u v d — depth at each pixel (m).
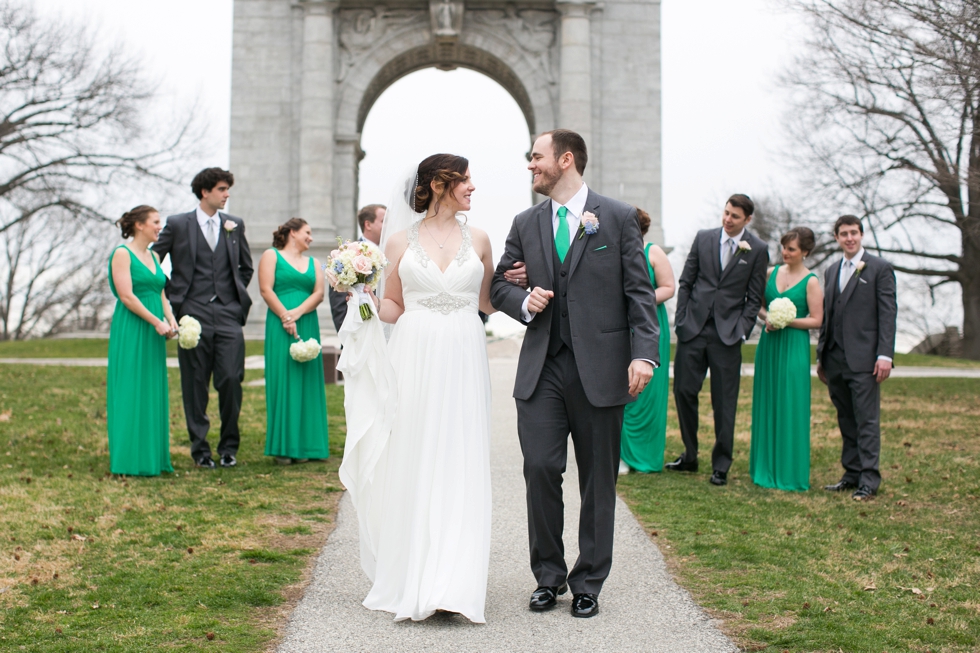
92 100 35.72
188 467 10.09
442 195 6.01
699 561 6.78
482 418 5.88
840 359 9.59
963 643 5.24
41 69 34.62
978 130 16.70
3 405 13.88
